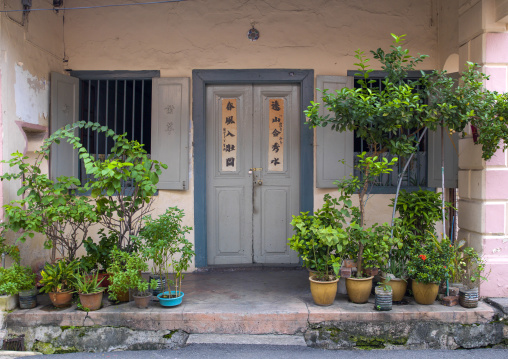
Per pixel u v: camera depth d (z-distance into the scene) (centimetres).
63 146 509
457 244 416
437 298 413
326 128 527
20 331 379
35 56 470
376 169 390
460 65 451
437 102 394
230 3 536
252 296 428
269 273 523
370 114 376
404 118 374
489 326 378
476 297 387
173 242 407
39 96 477
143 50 538
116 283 372
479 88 398
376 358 350
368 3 538
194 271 532
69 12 534
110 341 376
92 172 374
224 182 551
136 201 420
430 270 383
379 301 378
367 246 403
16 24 431
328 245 392
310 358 346
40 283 399
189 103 532
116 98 538
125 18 536
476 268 399
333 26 537
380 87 537
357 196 538
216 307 394
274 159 552
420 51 540
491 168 411
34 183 400
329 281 389
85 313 379
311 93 535
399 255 414
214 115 550
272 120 550
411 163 552
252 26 536
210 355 348
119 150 435
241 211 552
